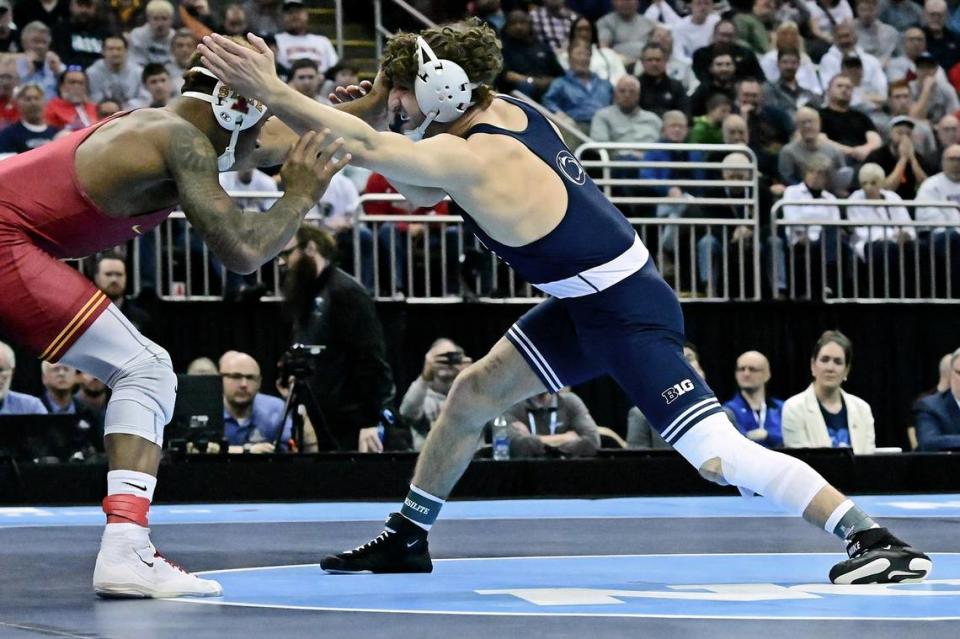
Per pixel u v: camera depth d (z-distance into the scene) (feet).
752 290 60.90
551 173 23.29
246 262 20.70
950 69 79.97
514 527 34.63
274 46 67.92
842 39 76.74
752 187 60.85
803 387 59.00
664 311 23.67
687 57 74.84
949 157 65.51
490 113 23.71
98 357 21.61
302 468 43.47
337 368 46.19
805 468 23.12
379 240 57.16
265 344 54.34
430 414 47.50
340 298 45.96
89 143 21.04
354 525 35.45
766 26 76.43
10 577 24.40
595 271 23.35
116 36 65.41
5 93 60.70
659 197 61.36
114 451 21.58
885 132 74.90
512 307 56.90
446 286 58.03
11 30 64.59
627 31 74.08
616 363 23.67
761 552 28.50
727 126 66.08
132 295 54.03
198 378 43.29
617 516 37.91
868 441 47.42
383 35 74.28
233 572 25.18
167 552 28.78
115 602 20.70
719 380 58.29
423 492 25.35
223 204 20.68
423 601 20.53
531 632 16.78
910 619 17.90
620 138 66.69
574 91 69.26
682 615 18.44
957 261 61.31
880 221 60.03
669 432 23.44
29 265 20.99
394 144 21.88
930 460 46.42
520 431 46.44
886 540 22.62
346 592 21.90
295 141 23.50
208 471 42.80
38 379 50.62
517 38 71.36
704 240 60.13
